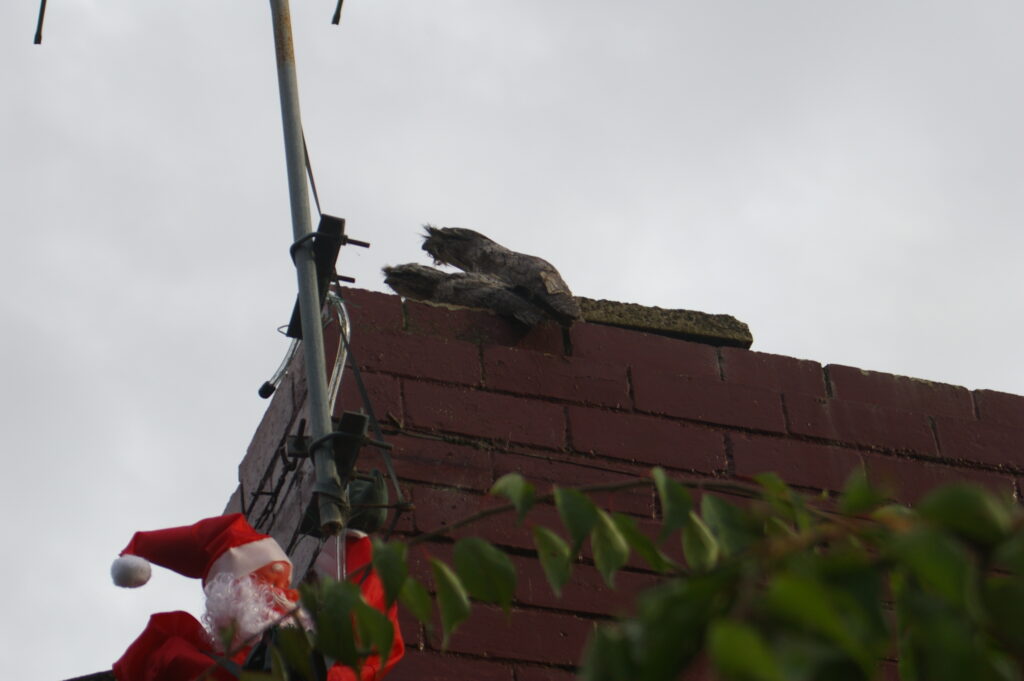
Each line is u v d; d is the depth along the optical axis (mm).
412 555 7824
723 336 9523
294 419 8617
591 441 8656
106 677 7250
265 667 5812
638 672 3039
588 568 8133
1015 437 9688
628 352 9164
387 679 7383
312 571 6586
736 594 3027
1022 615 3037
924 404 9609
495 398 8625
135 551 6582
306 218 6965
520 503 3877
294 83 7359
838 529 3406
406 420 8328
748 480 8844
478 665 7609
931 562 2938
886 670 8023
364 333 8602
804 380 9430
